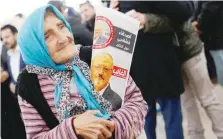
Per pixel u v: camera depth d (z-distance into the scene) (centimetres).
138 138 106
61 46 98
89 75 100
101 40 100
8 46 283
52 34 97
